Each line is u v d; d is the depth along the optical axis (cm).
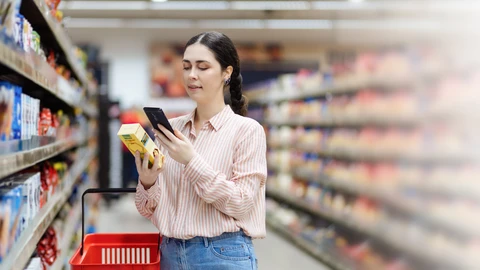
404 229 366
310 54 1291
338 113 552
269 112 863
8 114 163
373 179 431
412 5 716
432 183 337
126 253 212
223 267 179
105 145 899
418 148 355
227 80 199
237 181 179
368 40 1144
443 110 327
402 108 390
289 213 731
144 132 168
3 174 141
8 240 156
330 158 624
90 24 1122
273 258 552
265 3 913
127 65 1230
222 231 179
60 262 286
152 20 1084
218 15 1022
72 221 389
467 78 322
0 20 141
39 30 323
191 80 184
